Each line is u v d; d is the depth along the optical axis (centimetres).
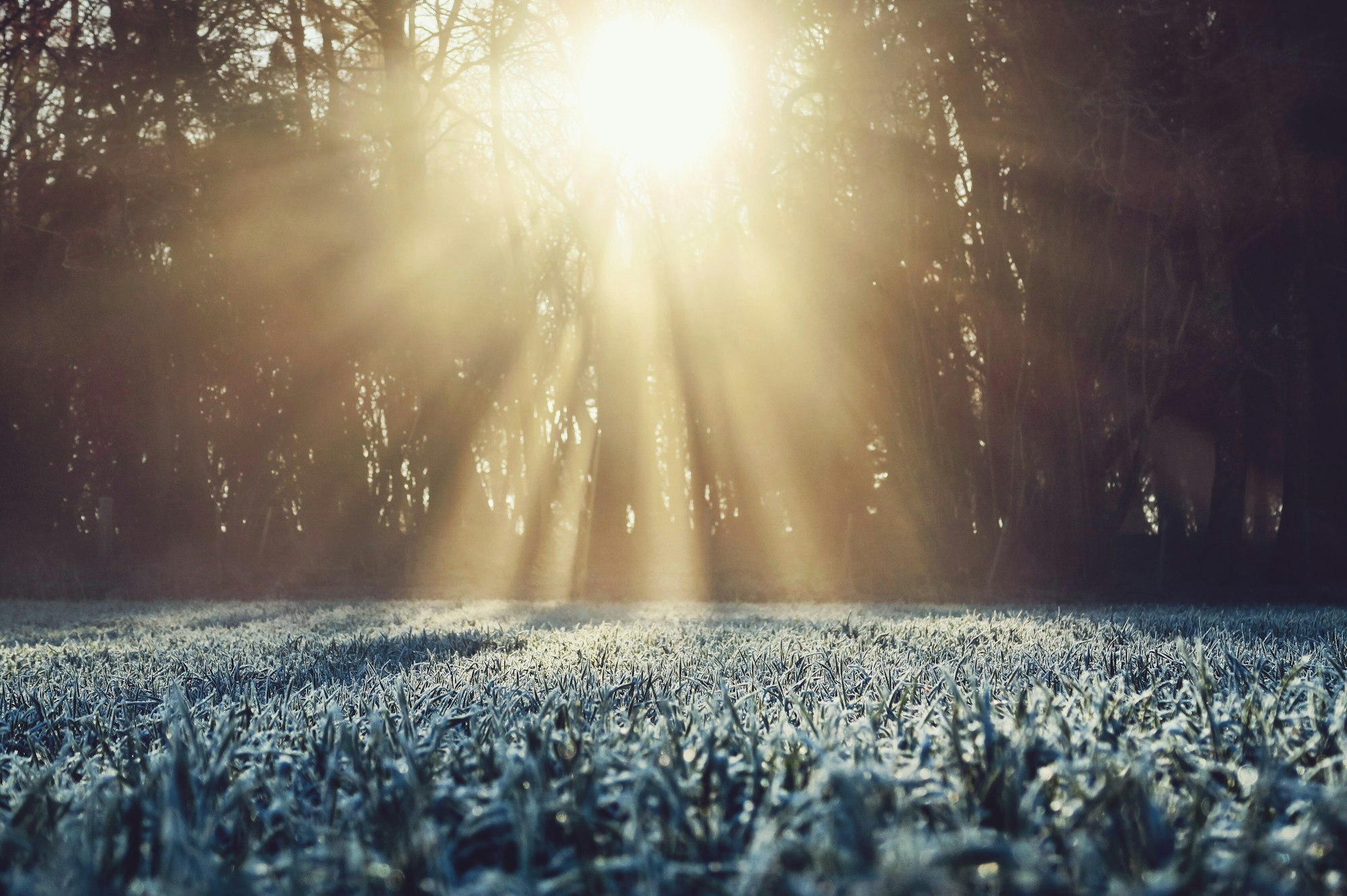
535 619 1313
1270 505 2948
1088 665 504
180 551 2534
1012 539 2033
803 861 170
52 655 766
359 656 690
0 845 192
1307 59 1847
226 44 2380
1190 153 1881
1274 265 2019
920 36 1939
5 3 2211
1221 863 172
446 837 194
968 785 214
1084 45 1884
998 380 2030
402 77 2555
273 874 186
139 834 189
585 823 191
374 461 2758
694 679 455
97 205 2436
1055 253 1944
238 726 316
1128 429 2016
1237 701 304
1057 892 158
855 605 1719
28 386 2469
